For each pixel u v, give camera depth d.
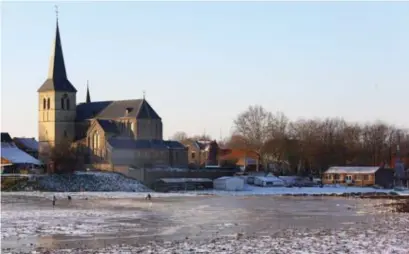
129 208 113.94
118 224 85.25
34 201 130.75
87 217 94.94
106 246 63.22
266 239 67.81
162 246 62.88
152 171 187.88
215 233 74.69
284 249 59.94
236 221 89.94
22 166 193.62
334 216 97.62
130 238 70.06
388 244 62.25
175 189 184.25
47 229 78.38
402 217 93.94
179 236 71.75
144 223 86.75
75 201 132.12
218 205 123.62
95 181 177.75
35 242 66.50
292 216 98.06
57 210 107.75
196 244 64.12
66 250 60.38
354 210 109.88
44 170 191.38
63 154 184.62
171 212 105.62
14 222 86.38
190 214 101.69
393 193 169.12
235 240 67.25
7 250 60.59
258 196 158.00
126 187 178.00
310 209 113.12
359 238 67.31
